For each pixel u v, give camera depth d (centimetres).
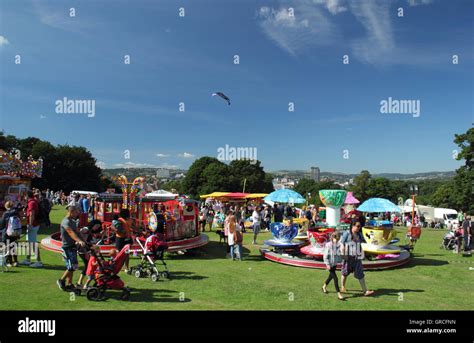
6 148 6228
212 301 807
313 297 860
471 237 1574
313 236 1305
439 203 6625
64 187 6719
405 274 1143
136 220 1416
